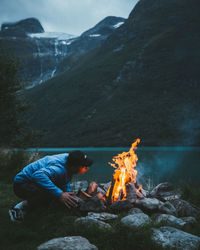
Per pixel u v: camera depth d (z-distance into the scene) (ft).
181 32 472.03
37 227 9.32
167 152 149.69
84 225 8.60
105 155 120.98
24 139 33.60
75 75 547.49
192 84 359.05
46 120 423.64
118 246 7.62
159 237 7.91
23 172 9.73
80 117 390.01
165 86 375.25
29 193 9.63
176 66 406.00
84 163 9.71
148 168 52.95
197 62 394.93
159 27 555.28
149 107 338.54
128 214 10.02
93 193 11.70
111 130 316.40
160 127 283.38
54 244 6.95
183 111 306.55
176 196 13.67
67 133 346.74
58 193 9.15
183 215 10.73
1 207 12.26
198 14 513.45
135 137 275.18
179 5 586.45
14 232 8.73
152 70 420.77
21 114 35.32
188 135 253.85
